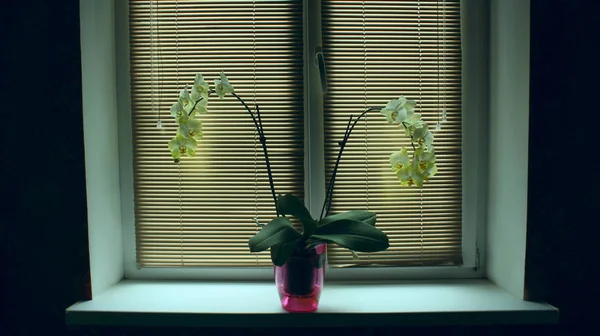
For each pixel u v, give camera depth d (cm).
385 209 182
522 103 160
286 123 181
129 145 186
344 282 186
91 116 166
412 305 161
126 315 156
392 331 166
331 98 180
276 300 168
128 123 185
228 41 180
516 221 165
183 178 183
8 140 162
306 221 151
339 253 183
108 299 167
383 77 179
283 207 152
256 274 187
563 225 158
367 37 179
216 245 185
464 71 183
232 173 182
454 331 165
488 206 184
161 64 181
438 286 180
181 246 185
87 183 162
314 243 155
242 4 179
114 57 184
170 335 167
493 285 180
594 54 156
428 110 181
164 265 187
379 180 181
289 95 181
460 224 184
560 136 157
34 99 161
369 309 158
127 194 187
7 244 163
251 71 180
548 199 158
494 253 181
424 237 184
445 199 183
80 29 159
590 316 160
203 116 181
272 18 179
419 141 151
